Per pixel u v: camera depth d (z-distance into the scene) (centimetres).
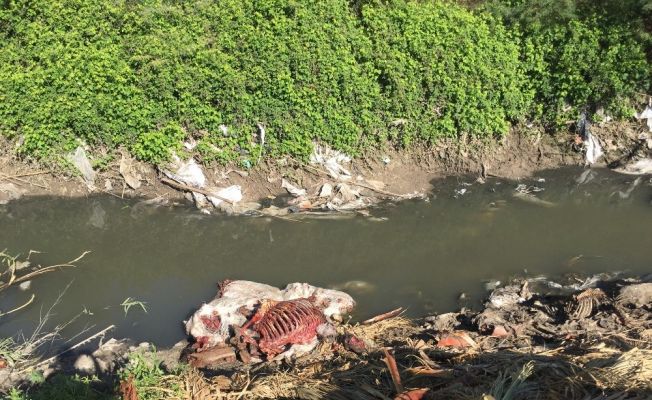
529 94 1448
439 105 1405
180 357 898
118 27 1351
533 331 909
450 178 1402
